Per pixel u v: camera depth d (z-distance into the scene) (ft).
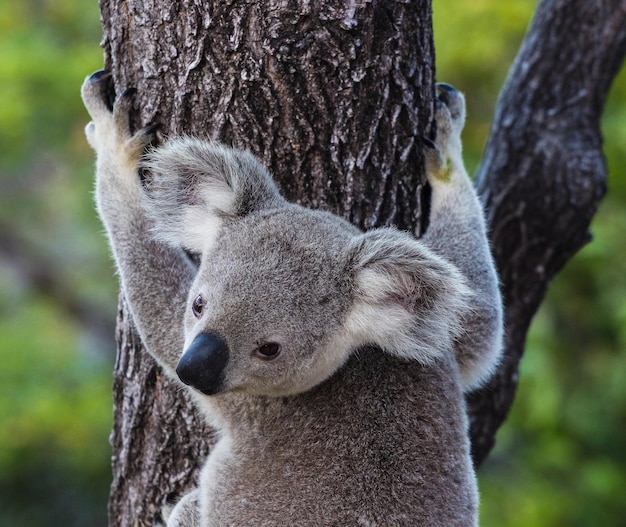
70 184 64.69
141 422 22.90
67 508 54.39
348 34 20.42
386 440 19.26
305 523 18.99
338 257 19.08
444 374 20.29
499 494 47.32
